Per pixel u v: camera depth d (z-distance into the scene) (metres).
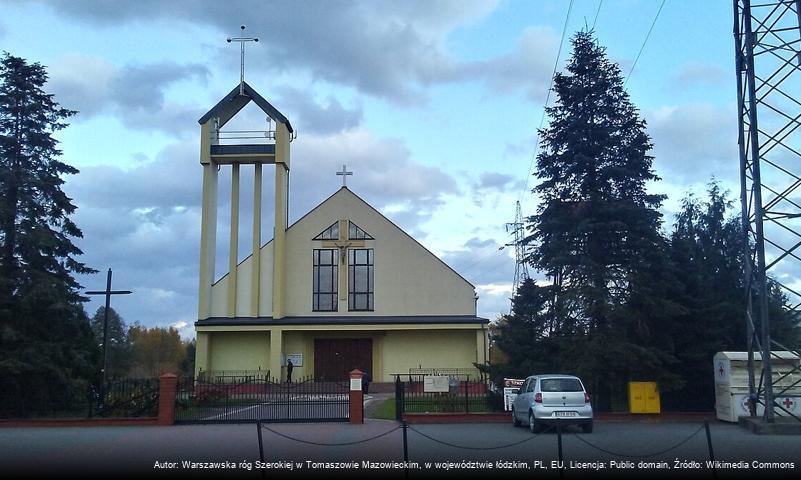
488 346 45.47
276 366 43.19
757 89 21.72
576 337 25.52
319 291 45.94
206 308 44.16
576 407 20.48
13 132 27.11
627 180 26.61
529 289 28.08
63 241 27.27
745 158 22.34
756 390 23.06
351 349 45.75
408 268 46.31
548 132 27.59
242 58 45.31
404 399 26.19
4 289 25.55
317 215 46.66
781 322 26.45
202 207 44.78
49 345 25.61
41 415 25.42
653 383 24.67
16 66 27.39
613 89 27.16
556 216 27.02
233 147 45.03
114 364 65.56
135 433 21.08
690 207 30.58
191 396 26.97
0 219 25.89
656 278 25.88
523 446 17.39
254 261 45.09
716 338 25.62
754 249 23.00
